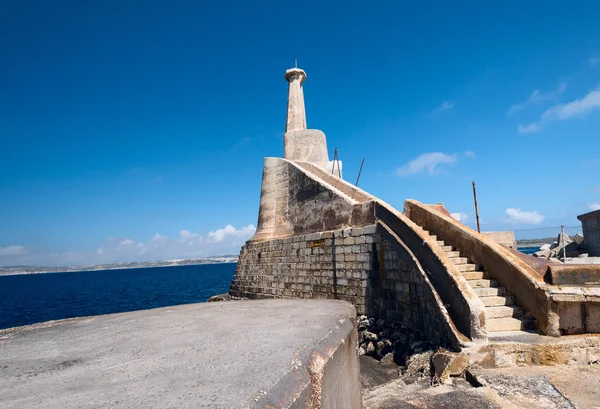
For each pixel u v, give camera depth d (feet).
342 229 46.34
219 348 8.95
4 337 12.16
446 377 22.07
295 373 7.15
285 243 57.98
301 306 17.61
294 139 77.05
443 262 27.99
